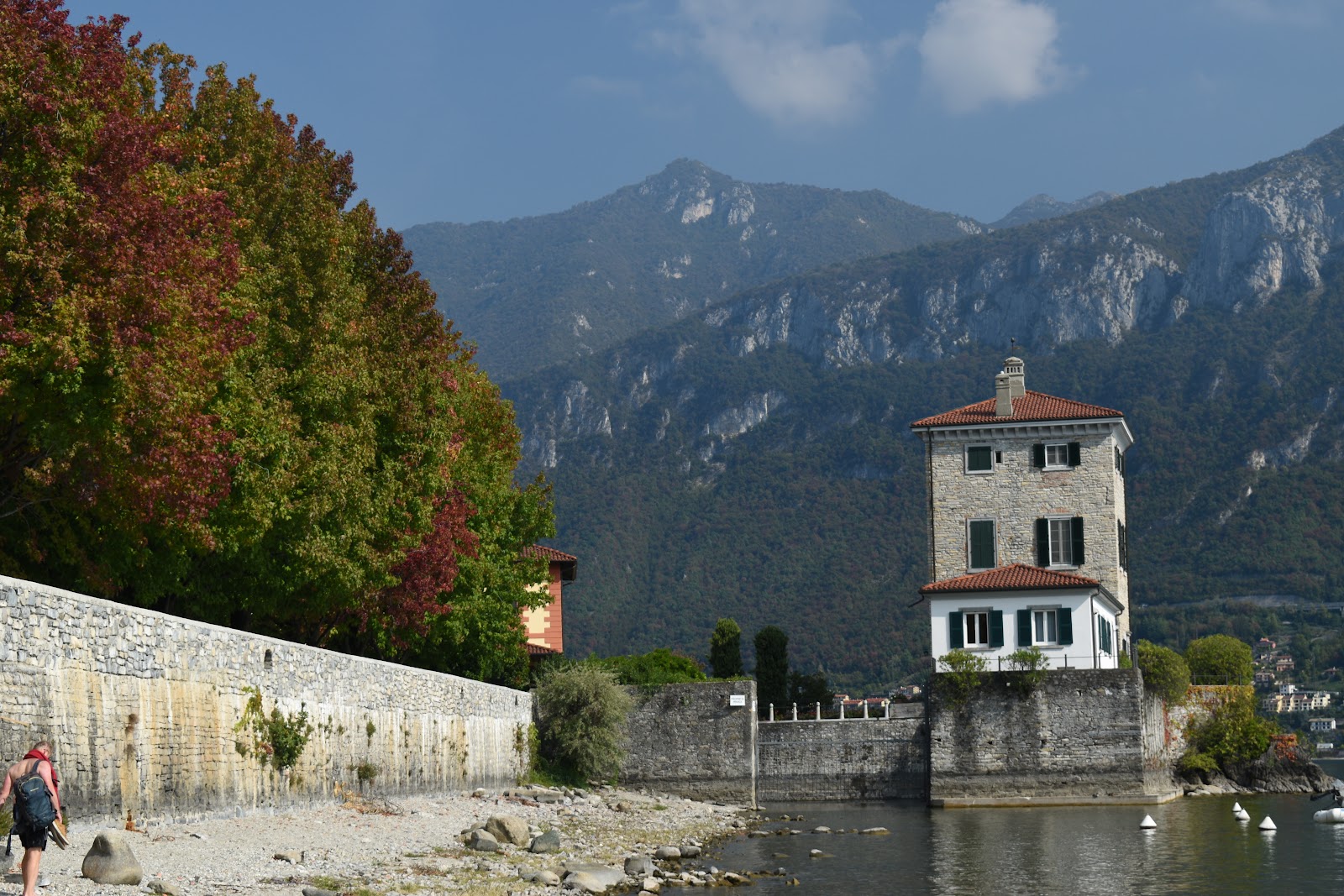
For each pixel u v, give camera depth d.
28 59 29.47
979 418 76.62
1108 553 74.19
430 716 48.06
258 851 29.23
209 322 33.91
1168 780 68.50
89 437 30.00
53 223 29.30
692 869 37.53
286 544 41.25
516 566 64.94
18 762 19.70
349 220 51.25
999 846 44.84
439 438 50.59
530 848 37.81
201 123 44.56
